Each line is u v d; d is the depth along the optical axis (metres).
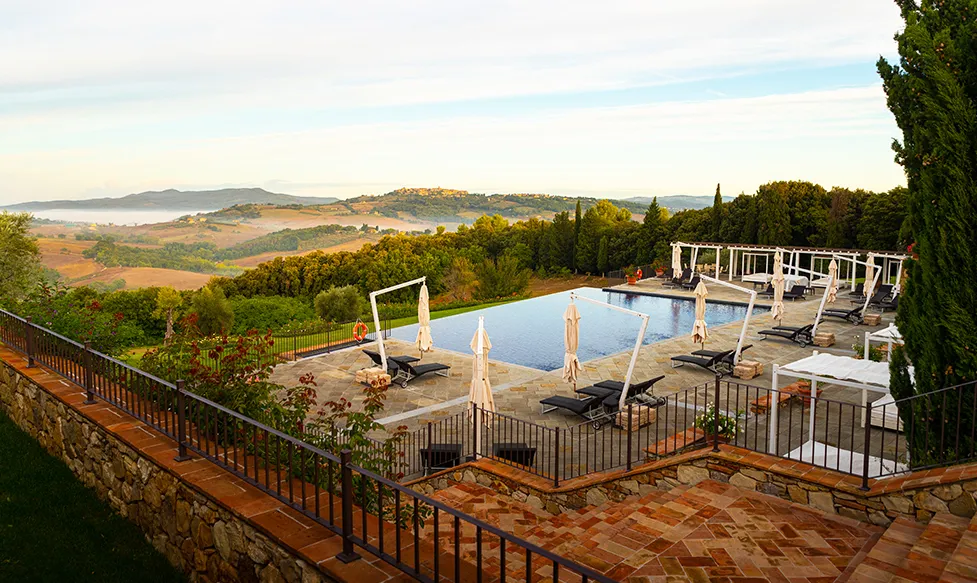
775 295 19.83
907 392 6.21
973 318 5.47
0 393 8.82
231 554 4.17
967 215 5.49
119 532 5.26
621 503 6.84
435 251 64.25
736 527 5.23
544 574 4.88
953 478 4.71
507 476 8.17
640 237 54.31
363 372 15.02
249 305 41.06
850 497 5.33
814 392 8.09
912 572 3.84
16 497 5.69
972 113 5.46
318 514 3.87
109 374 6.62
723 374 15.48
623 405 11.87
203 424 5.95
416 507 3.22
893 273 35.91
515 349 20.94
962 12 5.79
